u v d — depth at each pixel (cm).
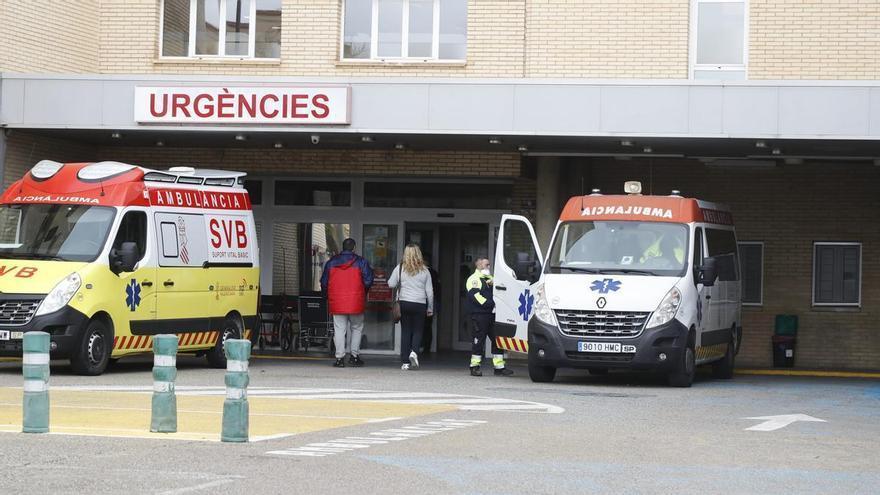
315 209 2983
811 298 2967
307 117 2458
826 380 2531
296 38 2855
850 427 1549
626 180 3020
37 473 1042
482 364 2716
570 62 2752
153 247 2225
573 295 2114
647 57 2730
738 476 1107
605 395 1933
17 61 2642
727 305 2445
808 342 2966
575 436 1371
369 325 2966
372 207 2972
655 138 2406
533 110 2398
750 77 2716
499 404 1739
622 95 2370
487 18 2794
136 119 2512
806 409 1795
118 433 1306
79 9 2819
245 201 2502
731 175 2998
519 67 2783
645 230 2216
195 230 2338
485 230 3100
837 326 2958
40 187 2211
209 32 2919
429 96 2428
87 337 2084
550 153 2730
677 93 2353
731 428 1498
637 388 2102
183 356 2758
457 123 2419
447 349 3130
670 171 3017
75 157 2811
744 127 2331
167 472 1056
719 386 2222
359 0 2870
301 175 2969
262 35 2902
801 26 2708
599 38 2744
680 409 1730
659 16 2730
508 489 1011
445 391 1955
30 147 2641
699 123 2344
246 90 2481
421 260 2492
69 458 1127
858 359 2948
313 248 2983
